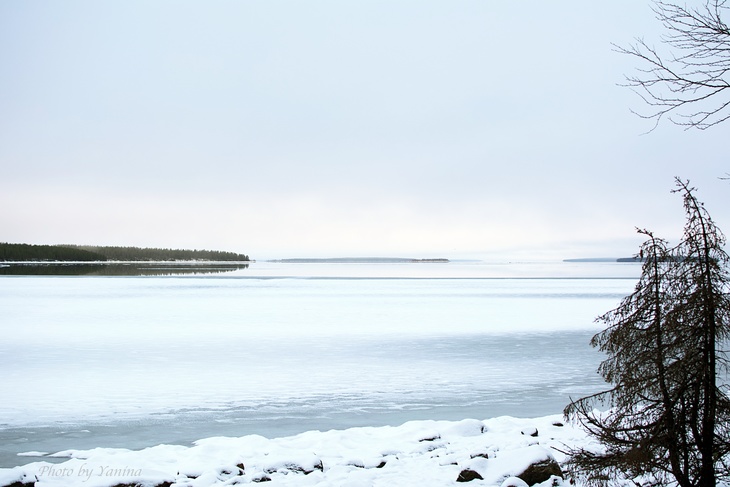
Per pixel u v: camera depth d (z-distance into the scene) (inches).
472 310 1678.2
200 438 459.8
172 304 1861.5
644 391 256.8
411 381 691.4
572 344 999.0
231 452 390.3
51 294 2336.4
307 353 902.4
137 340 1048.2
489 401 589.9
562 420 460.1
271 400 593.3
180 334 1135.0
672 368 245.9
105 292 2480.3
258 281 3782.0
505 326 1275.8
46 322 1342.3
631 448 252.4
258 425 499.2
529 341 1037.8
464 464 339.0
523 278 4781.0
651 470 252.2
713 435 244.8
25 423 504.7
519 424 456.1
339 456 382.0
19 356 872.9
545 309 1717.5
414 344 1000.9
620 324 257.6
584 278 4803.2
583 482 300.4
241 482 330.6
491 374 735.1
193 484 324.2
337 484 322.0
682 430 246.5
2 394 617.9
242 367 784.3
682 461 254.8
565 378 709.3
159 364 804.0
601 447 371.9
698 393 245.6
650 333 250.8
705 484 244.5
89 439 457.1
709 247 245.8
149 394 618.2
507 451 362.9
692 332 245.4
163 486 319.0
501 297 2279.8
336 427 493.0
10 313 1547.7
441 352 911.7
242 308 1724.9
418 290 2815.0
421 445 403.5
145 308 1711.4
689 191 250.7
